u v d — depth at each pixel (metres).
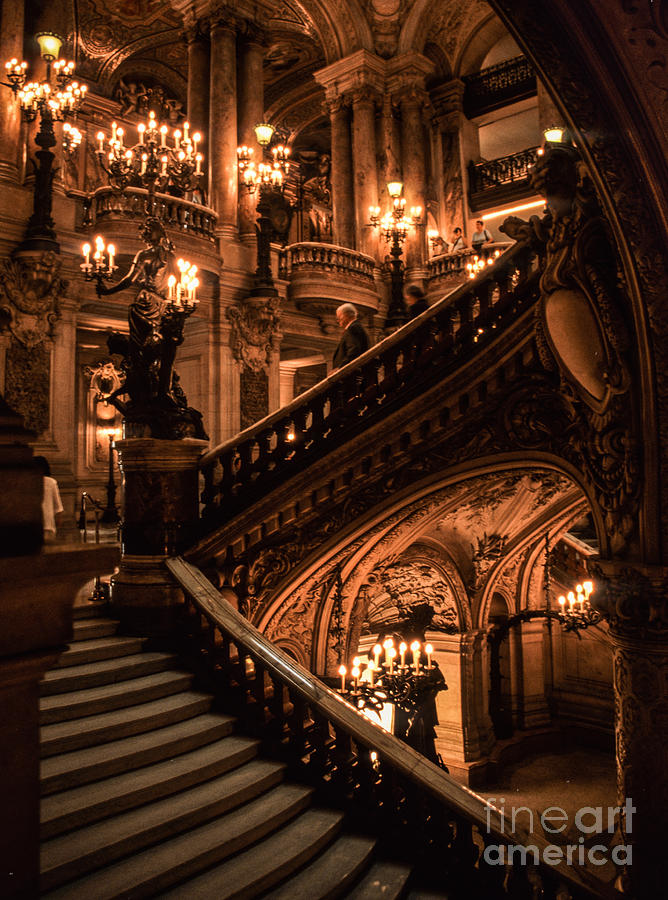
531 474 7.89
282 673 6.06
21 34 11.84
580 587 9.65
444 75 21.23
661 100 3.92
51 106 10.98
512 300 6.78
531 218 6.00
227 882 4.33
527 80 19.72
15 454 1.52
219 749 5.73
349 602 9.11
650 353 5.05
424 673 7.60
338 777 5.71
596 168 4.32
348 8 18.45
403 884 4.95
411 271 18.23
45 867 3.95
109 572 1.61
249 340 14.62
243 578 7.60
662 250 4.64
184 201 12.94
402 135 19.08
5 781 1.40
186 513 7.56
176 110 22.08
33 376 11.37
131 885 4.01
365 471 7.28
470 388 6.78
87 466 16.52
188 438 7.70
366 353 7.44
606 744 11.39
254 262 14.95
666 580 5.24
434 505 8.02
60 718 5.48
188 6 15.70
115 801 4.69
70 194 12.09
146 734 5.63
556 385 6.27
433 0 18.80
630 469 5.34
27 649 1.44
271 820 5.08
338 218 18.91
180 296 7.82
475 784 10.04
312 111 24.58
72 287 11.95
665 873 5.18
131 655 6.69
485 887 5.09
